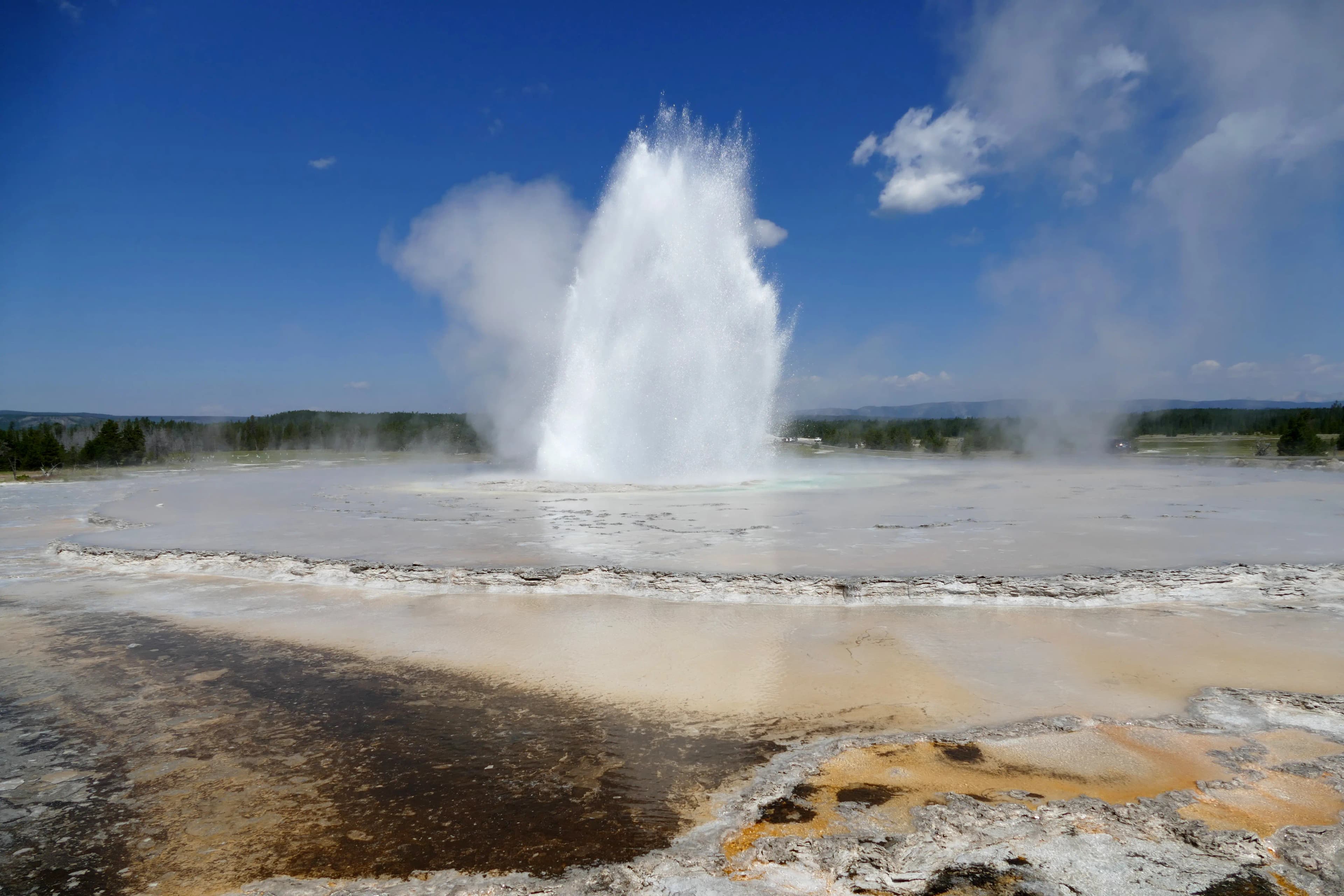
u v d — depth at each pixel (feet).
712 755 21.61
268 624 35.68
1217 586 36.81
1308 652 28.99
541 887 15.72
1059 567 39.47
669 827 17.90
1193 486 85.10
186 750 22.62
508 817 18.53
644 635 32.32
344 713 25.14
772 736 22.67
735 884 15.62
